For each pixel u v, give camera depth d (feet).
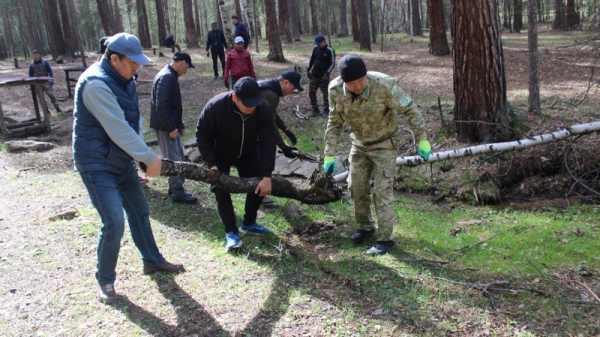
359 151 13.83
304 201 15.14
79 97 10.01
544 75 38.63
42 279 12.26
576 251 13.67
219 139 13.57
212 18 196.34
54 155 26.94
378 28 134.62
